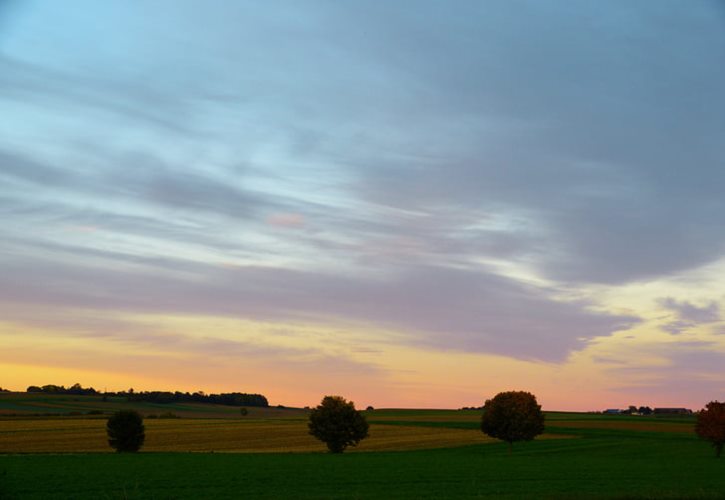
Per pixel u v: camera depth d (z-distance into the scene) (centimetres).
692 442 11912
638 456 9275
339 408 10156
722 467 7281
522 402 10350
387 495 4747
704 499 4075
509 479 5909
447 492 4959
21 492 4900
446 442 12038
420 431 14050
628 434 13662
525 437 10325
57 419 15888
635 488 5250
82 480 5569
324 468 6794
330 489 5147
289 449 10906
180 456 8481
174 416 18388
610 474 6397
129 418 9950
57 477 5766
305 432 13362
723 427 9262
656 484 5553
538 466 7238
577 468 7025
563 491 5050
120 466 6825
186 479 5703
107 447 10494
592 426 15438
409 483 5575
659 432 14088
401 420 17112
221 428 14250
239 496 4700
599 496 4228
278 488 5194
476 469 6794
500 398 10462
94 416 16962
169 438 12375
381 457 8538
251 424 15412
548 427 15162
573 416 19600
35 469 6450
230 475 6028
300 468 6775
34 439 11531
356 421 10125
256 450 10731
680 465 7531
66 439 11525
